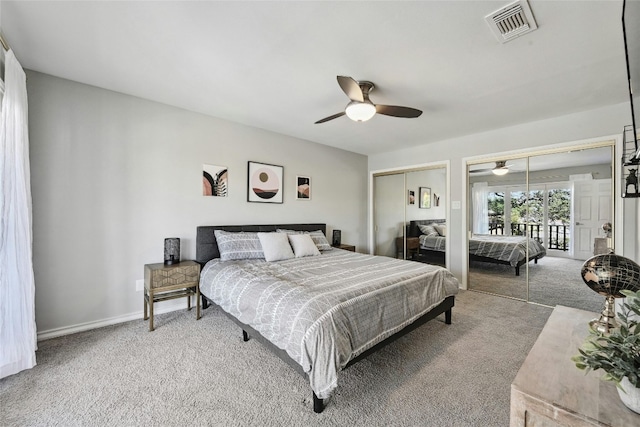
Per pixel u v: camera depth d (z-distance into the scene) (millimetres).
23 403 1573
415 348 2256
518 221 3559
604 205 2898
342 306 1716
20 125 1857
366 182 5395
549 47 1865
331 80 2377
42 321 2328
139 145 2803
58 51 1986
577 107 2877
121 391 1696
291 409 1566
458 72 2207
